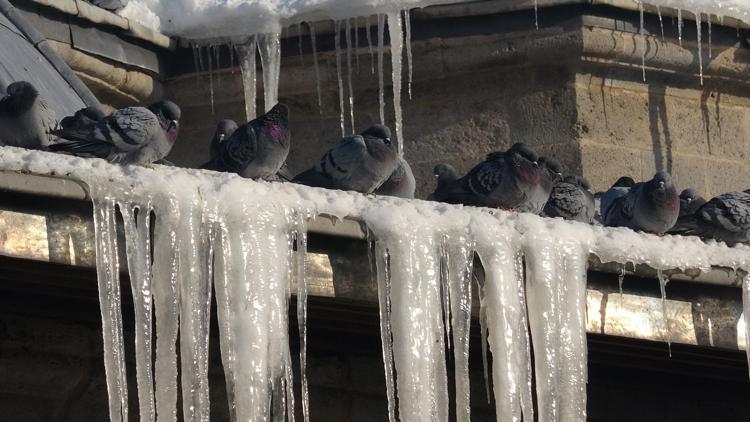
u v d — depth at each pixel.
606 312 12.60
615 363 13.87
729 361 13.56
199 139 19.89
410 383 11.66
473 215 12.10
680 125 19.70
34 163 10.33
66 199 10.47
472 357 13.59
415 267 11.70
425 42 19.09
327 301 11.68
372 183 13.59
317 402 12.86
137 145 11.95
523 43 18.97
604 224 15.73
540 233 12.29
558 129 19.17
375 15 19.14
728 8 19.38
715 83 19.86
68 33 18.22
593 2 18.84
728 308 12.96
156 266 10.87
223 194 11.12
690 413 14.45
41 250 10.38
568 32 18.88
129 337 12.36
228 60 19.62
